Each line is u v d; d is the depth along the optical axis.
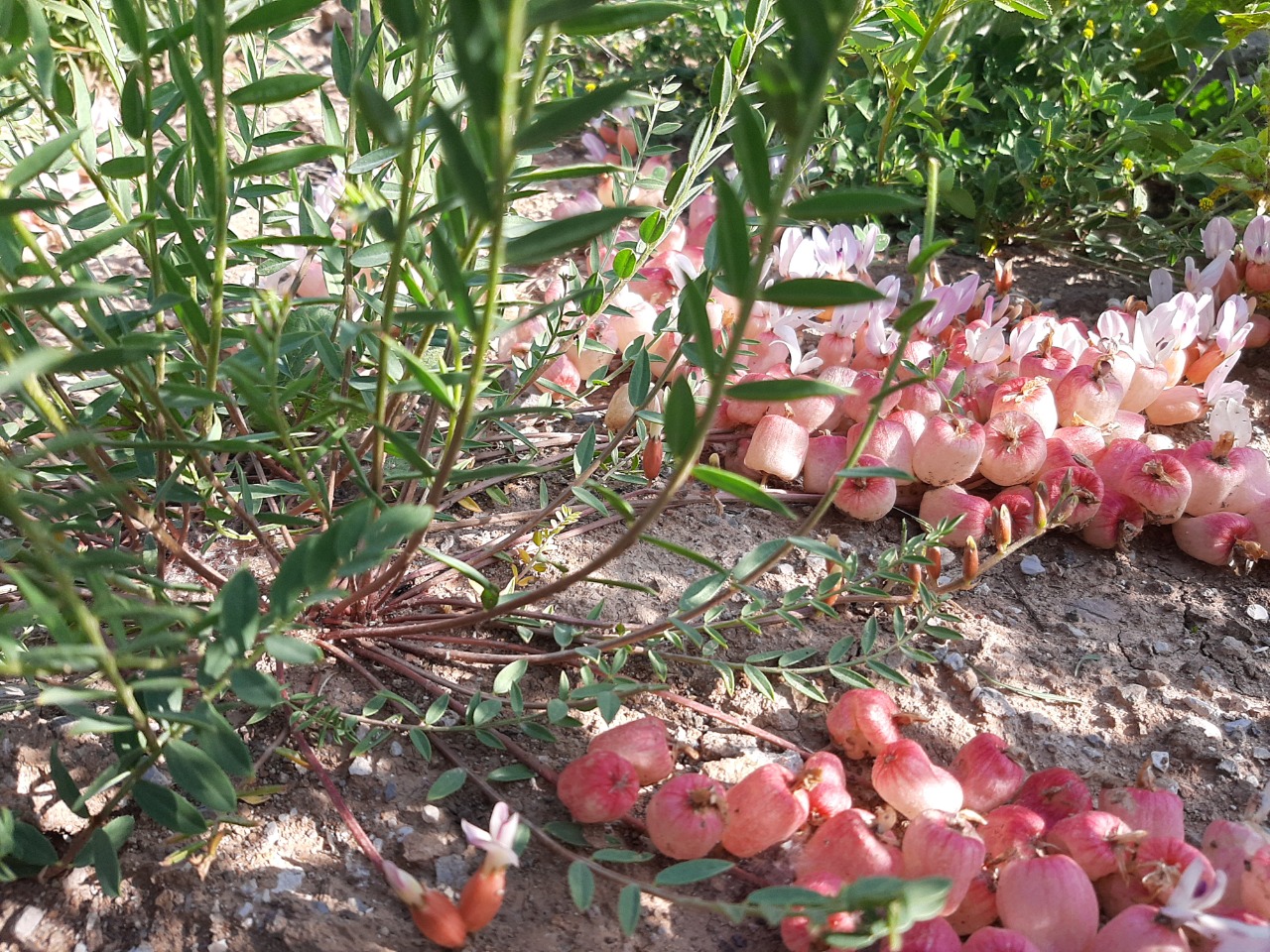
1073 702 0.24
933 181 0.15
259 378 0.16
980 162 0.44
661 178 0.30
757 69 0.12
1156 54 0.46
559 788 0.20
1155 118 0.40
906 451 0.28
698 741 0.22
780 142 0.31
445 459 0.17
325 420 0.19
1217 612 0.27
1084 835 0.19
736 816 0.19
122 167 0.17
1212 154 0.37
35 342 0.18
